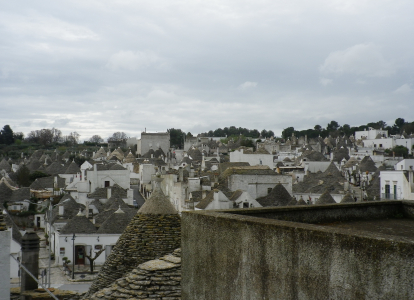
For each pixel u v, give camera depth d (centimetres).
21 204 8344
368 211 1198
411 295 539
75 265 5822
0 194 8562
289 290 691
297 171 10388
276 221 752
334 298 624
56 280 5028
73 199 7644
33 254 1744
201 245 902
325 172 9112
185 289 952
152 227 1691
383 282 569
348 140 19138
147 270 1332
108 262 1669
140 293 1262
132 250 1644
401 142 17150
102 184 9100
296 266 682
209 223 880
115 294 1291
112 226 6028
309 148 16675
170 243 1659
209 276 874
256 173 7069
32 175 12019
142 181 10950
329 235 637
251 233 770
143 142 17350
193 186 6906
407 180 5328
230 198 6206
